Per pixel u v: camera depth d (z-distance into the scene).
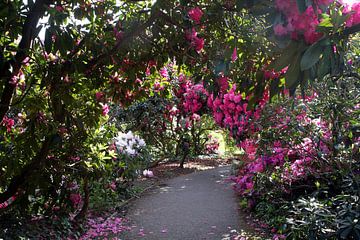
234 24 2.13
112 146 5.37
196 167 9.38
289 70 1.29
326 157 3.84
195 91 6.70
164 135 9.82
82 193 5.18
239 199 5.92
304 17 1.21
